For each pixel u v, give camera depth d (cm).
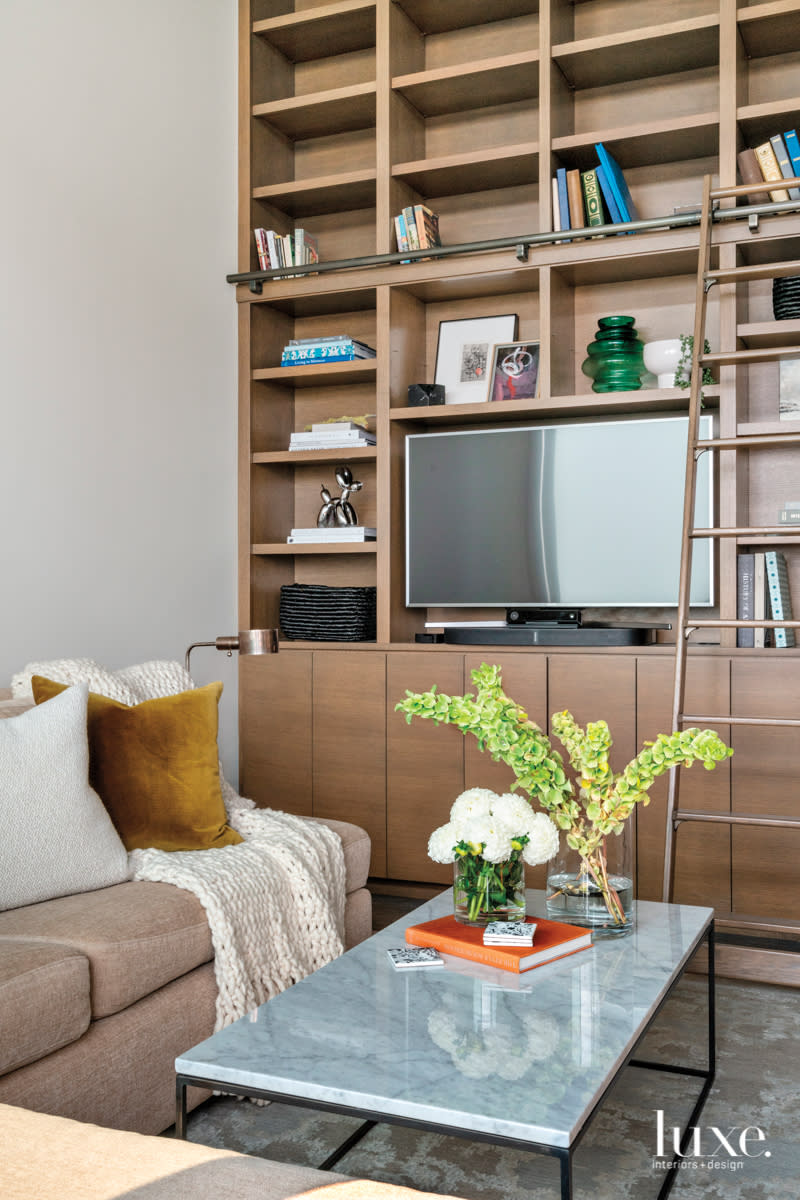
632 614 386
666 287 380
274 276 400
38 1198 95
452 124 412
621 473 363
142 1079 186
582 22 391
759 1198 174
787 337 344
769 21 337
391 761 372
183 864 220
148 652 355
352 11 392
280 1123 202
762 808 320
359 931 269
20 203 302
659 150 366
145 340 356
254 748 399
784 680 318
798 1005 267
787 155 333
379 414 389
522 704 351
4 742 204
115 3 342
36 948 174
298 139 439
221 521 398
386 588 387
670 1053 236
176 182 373
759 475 364
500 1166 186
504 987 161
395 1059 134
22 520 301
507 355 388
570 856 191
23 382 302
